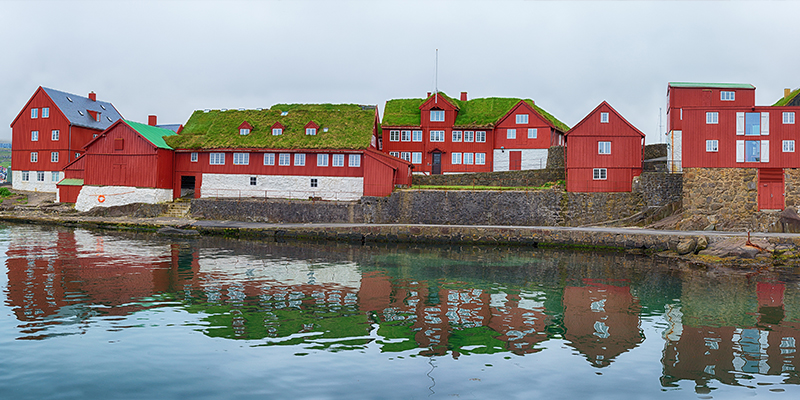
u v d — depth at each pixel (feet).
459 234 127.65
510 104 196.65
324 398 34.68
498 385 37.24
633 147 141.59
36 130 200.44
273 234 135.23
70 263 83.05
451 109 187.93
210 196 167.53
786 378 39.04
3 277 70.18
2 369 38.37
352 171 159.02
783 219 119.03
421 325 51.80
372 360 41.68
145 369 39.04
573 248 118.73
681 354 43.98
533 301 63.10
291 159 162.61
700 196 124.36
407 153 190.08
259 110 181.88
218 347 44.01
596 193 137.90
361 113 175.11
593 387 37.09
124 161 167.02
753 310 59.26
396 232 130.21
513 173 157.79
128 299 59.82
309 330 49.39
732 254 97.40
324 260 94.48
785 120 122.01
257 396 34.86
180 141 171.32
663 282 76.59
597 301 63.46
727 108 123.24
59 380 36.76
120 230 141.59
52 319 50.96
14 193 192.75
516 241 124.26
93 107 214.90
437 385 37.04
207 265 84.99
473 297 64.90
